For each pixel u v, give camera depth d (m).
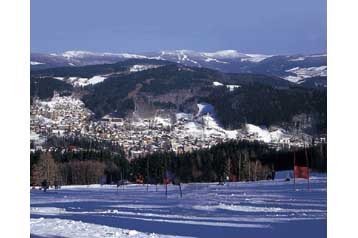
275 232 23.31
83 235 21.45
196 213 33.47
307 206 38.31
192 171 130.50
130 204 45.22
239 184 92.00
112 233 22.08
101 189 97.31
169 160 133.00
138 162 137.62
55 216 31.64
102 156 142.50
